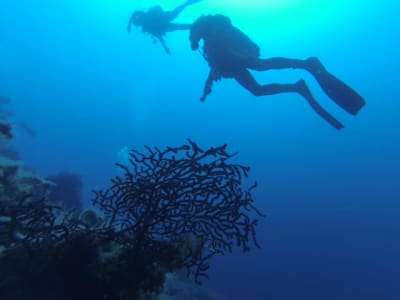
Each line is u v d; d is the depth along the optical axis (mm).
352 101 4234
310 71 4477
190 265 4336
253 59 4617
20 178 6301
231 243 4363
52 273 3812
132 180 4062
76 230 4117
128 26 6629
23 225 3977
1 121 6488
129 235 4203
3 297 3637
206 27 5234
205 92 5570
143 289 3977
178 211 4086
